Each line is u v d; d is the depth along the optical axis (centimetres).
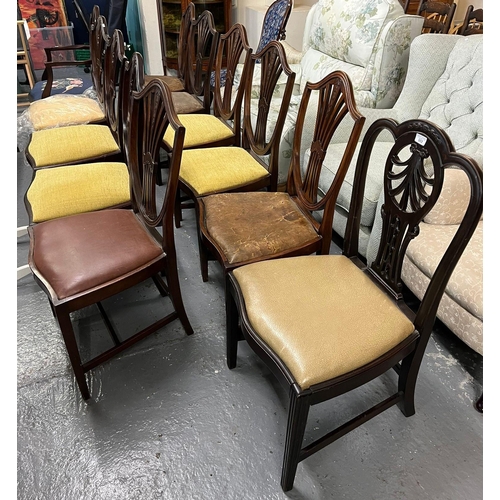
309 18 277
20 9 377
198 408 132
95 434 124
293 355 94
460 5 400
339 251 199
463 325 129
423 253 139
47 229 134
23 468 116
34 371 143
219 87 221
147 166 133
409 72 200
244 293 112
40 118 211
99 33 218
